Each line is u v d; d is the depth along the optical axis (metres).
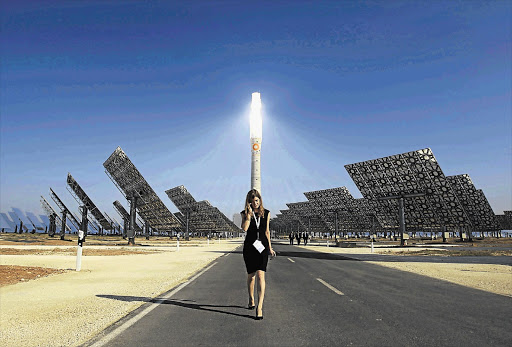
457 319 5.80
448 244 47.88
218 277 11.57
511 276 12.20
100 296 8.22
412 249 34.78
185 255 23.62
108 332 5.14
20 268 13.25
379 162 47.94
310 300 7.48
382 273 12.83
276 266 15.34
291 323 5.55
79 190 47.78
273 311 6.42
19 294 8.51
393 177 47.91
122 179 42.81
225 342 4.61
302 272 12.98
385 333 4.99
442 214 48.03
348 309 6.57
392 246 43.56
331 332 5.04
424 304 7.06
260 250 5.85
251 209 5.94
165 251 28.92
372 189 51.03
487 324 5.48
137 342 4.64
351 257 22.11
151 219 67.50
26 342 4.75
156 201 44.97
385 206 52.75
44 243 37.56
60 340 4.82
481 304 7.07
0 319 6.04
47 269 13.62
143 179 39.72
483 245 44.53
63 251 25.41
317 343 4.54
